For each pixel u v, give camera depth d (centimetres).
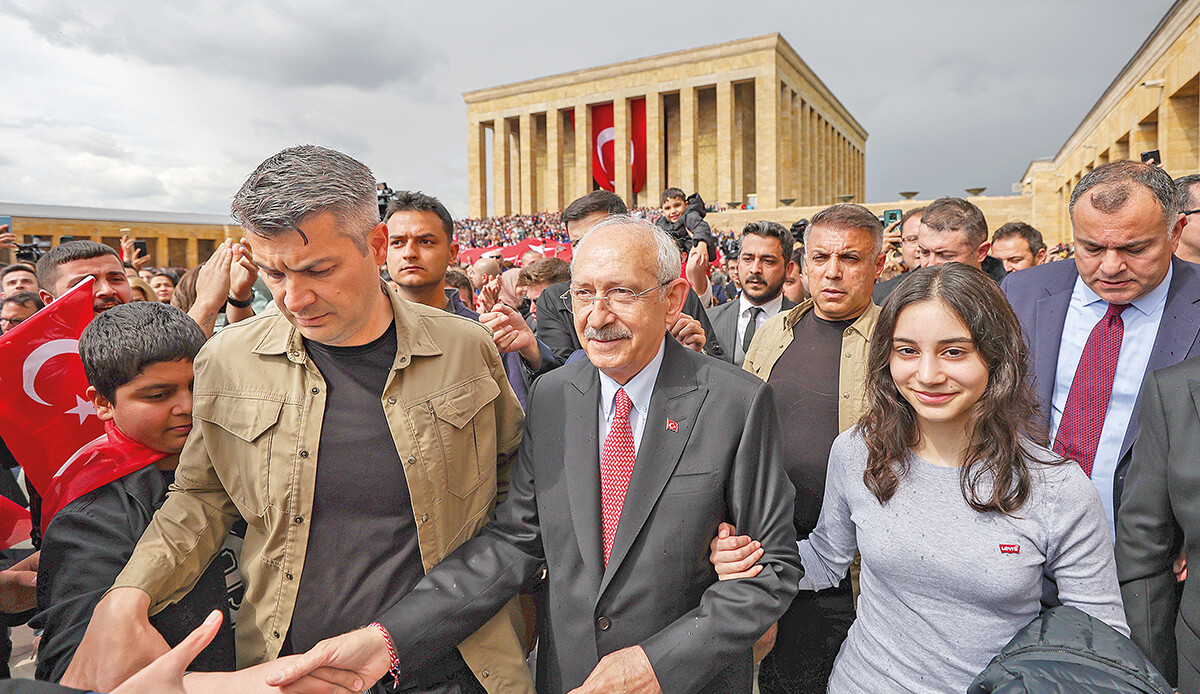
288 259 152
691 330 283
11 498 268
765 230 403
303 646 179
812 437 263
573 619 181
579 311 180
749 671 197
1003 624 171
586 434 189
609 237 176
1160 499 196
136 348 182
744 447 181
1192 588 189
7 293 494
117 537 179
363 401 181
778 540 180
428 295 316
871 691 184
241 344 184
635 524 176
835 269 263
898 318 179
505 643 197
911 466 184
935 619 176
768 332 299
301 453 176
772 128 4159
